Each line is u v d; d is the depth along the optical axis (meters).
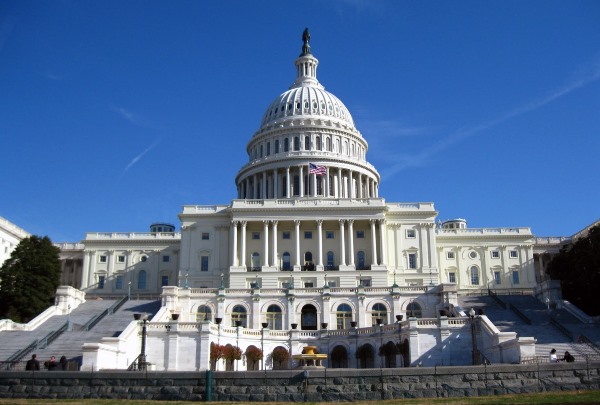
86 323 69.62
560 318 69.06
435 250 105.06
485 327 57.81
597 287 75.62
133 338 59.28
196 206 107.62
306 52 152.00
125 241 116.94
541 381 36.66
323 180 123.00
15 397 37.00
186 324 60.91
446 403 33.16
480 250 118.38
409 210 106.50
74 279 123.00
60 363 50.59
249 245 104.19
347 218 102.69
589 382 36.72
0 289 84.50
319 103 136.12
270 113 139.00
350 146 132.88
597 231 78.44
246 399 35.78
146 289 114.75
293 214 102.88
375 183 132.38
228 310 74.69
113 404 34.41
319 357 53.84
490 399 33.91
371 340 64.75
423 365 58.06
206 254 104.81
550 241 124.00
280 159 123.94
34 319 70.25
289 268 102.88
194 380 36.47
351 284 96.38
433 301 74.75
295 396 35.81
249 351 64.81
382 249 101.19
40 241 89.56
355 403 34.56
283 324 74.19
